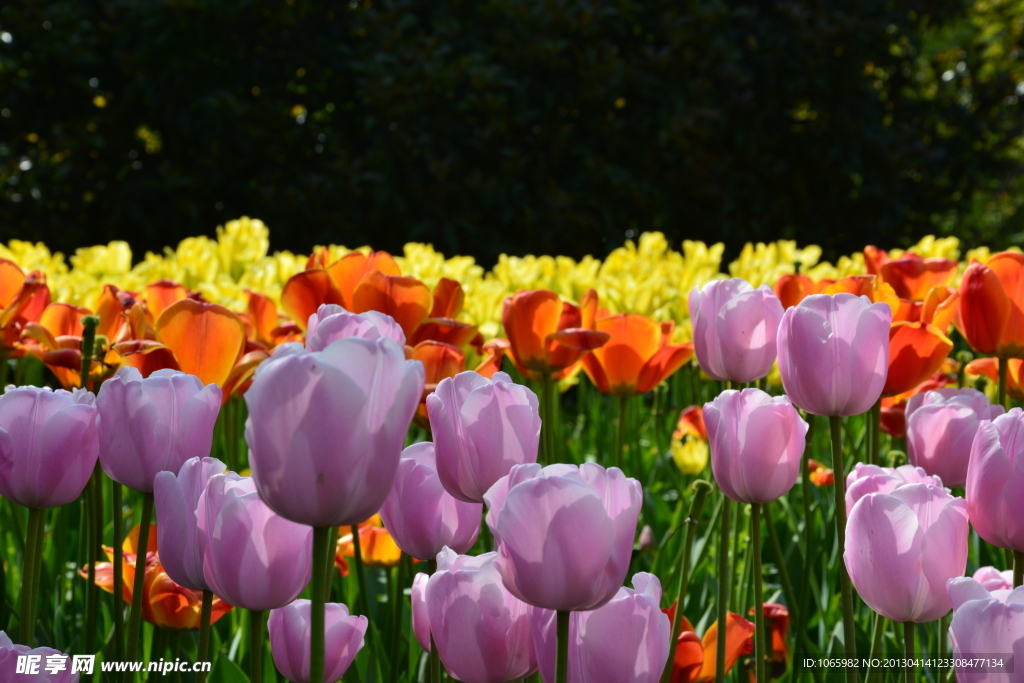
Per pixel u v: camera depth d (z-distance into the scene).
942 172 8.70
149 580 1.18
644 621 0.71
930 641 1.38
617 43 7.72
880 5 8.09
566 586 0.66
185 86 7.28
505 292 3.08
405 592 1.31
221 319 1.32
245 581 0.71
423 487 0.88
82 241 7.67
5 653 0.73
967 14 9.67
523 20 6.94
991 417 1.28
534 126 7.34
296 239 7.50
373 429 0.62
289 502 0.62
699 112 7.00
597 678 0.72
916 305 1.50
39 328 1.51
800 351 1.03
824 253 8.53
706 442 2.20
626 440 2.68
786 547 1.96
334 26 7.87
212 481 0.74
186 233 7.75
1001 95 9.09
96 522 1.27
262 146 7.46
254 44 7.68
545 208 7.05
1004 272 1.47
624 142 7.26
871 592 0.88
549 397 1.74
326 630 0.86
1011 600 0.73
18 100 7.49
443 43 7.10
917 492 0.87
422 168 7.16
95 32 7.26
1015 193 12.33
